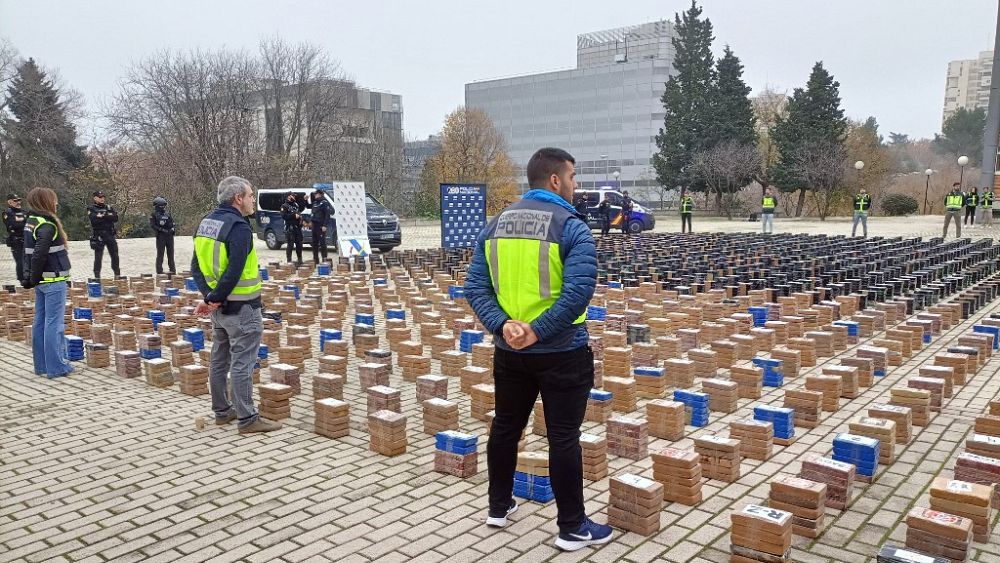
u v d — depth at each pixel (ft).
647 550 12.50
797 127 158.40
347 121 168.14
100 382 24.79
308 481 15.78
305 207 75.15
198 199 128.77
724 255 59.77
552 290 11.54
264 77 153.28
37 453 17.81
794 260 54.95
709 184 164.86
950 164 245.04
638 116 285.43
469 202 70.74
